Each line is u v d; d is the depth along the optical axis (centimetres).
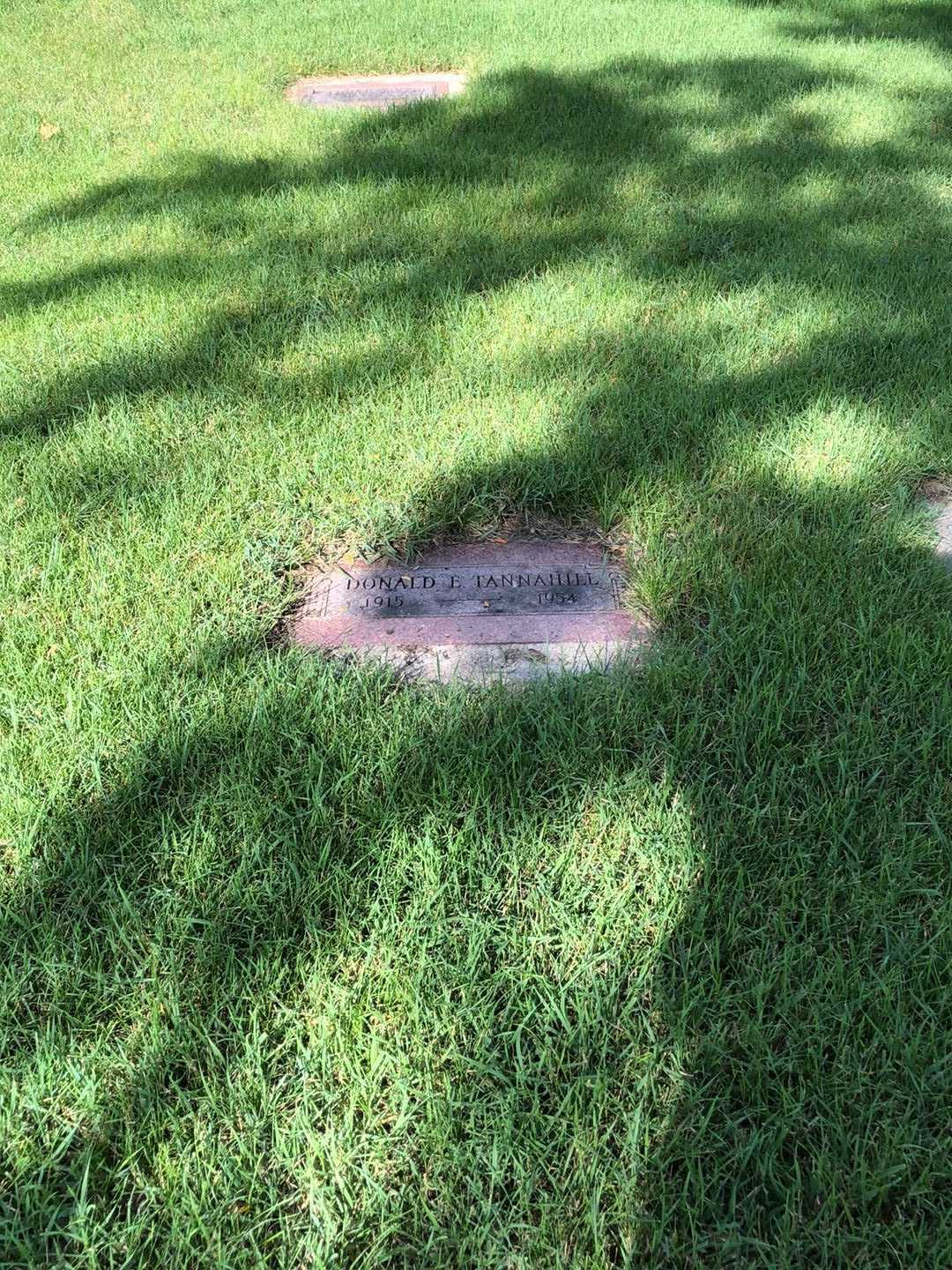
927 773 156
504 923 140
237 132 440
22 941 137
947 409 241
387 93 512
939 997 128
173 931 137
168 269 318
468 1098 120
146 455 234
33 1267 106
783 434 233
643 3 636
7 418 250
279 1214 111
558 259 316
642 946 136
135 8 661
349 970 134
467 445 231
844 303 287
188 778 159
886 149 395
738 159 389
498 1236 109
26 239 347
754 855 146
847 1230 108
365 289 301
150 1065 123
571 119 434
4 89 513
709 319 280
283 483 223
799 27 579
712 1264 108
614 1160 114
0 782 158
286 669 179
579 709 170
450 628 193
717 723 167
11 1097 119
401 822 152
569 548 214
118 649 181
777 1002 128
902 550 201
